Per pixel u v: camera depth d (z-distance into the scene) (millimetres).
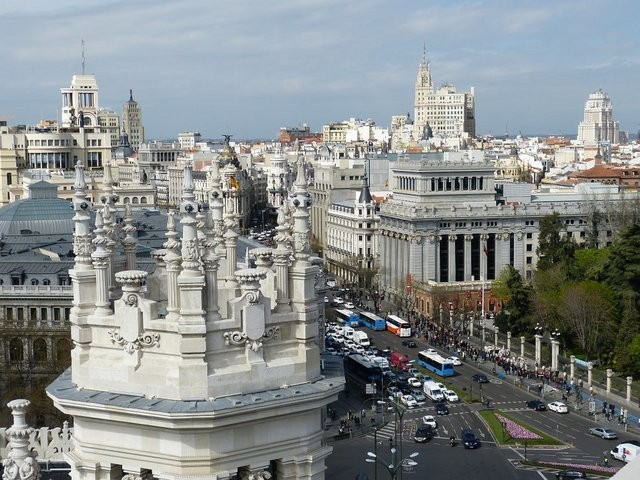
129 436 26219
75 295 27797
